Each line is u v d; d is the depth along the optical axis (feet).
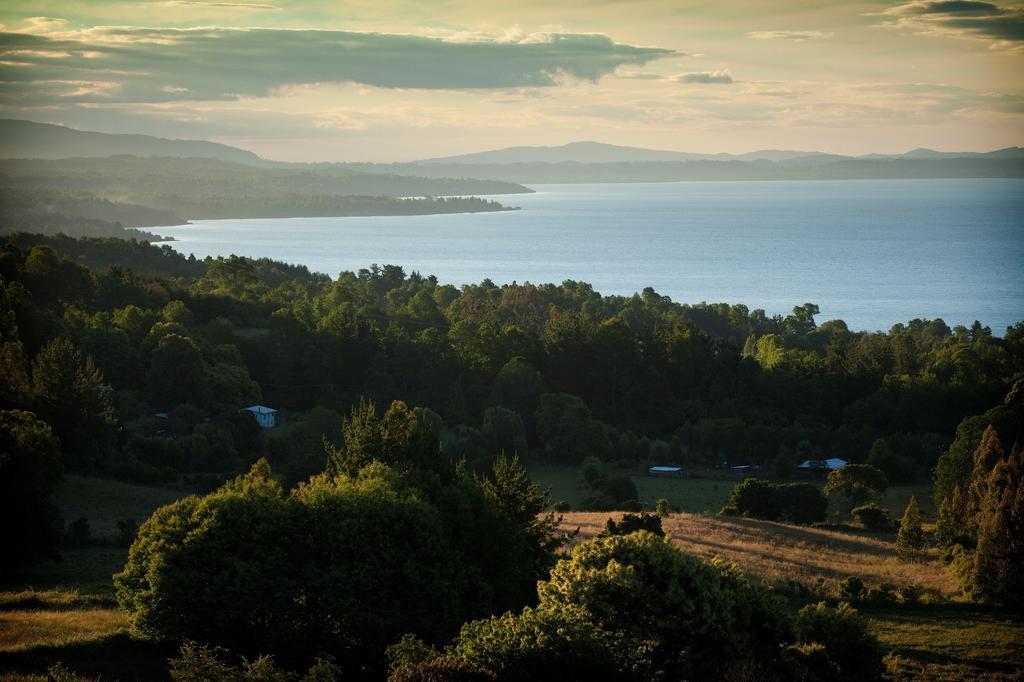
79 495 207.41
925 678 99.66
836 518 242.99
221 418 304.71
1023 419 219.41
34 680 79.87
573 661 76.28
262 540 104.27
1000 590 133.59
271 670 75.72
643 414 385.50
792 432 344.08
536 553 131.44
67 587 129.08
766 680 83.05
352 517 106.32
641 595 84.33
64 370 247.70
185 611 96.27
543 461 331.16
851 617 98.17
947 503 183.42
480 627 80.79
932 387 377.09
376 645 97.96
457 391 363.15
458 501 121.70
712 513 239.91
